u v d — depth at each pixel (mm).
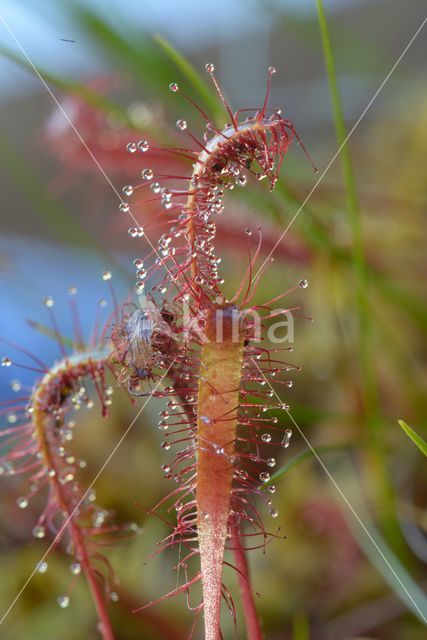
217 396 122
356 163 271
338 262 186
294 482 198
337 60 276
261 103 310
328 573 185
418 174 237
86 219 288
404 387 200
